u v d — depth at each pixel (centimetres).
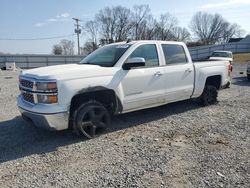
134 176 407
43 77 512
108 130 616
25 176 414
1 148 522
